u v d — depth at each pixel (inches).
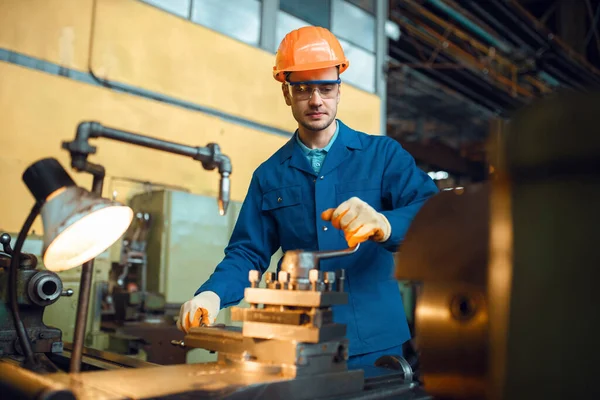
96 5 130.0
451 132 361.4
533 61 297.4
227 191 41.0
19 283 47.9
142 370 34.4
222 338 38.4
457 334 26.7
